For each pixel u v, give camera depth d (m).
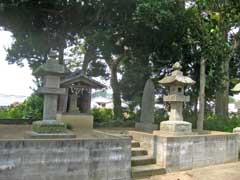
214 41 12.28
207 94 16.39
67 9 14.89
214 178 8.67
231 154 11.42
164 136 9.35
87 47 16.86
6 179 6.46
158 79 17.11
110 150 7.95
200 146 10.21
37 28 15.37
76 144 7.39
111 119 16.58
